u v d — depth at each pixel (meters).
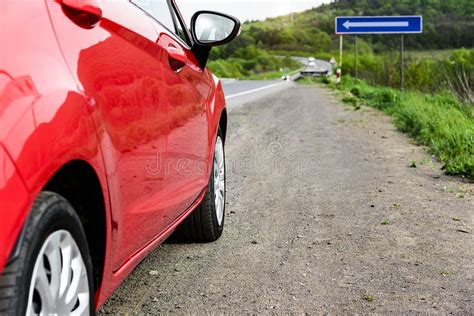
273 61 121.69
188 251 4.52
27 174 1.79
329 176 7.54
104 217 2.38
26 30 2.06
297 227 5.21
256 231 5.09
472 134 9.47
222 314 3.36
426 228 5.18
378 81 30.52
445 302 3.56
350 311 3.41
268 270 4.11
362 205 6.00
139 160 2.78
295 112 16.78
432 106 13.45
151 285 3.80
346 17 32.62
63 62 2.18
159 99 3.10
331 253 4.49
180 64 3.62
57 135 1.96
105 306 3.44
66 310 2.11
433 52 22.08
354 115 16.03
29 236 1.82
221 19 4.36
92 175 2.29
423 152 9.55
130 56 2.79
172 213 3.51
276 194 6.53
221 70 80.19
